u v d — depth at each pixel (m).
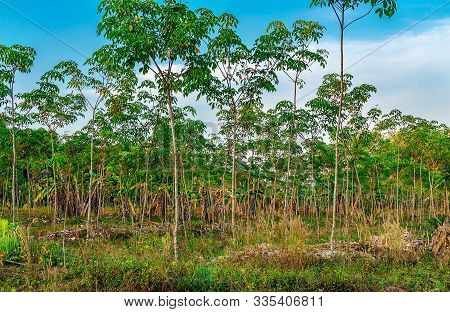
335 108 14.77
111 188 20.02
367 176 22.48
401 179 21.25
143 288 7.60
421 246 11.54
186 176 20.44
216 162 20.23
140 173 18.67
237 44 13.70
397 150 19.39
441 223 12.96
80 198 20.52
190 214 19.42
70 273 8.56
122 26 9.78
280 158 20.47
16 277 8.41
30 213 20.22
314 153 21.02
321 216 22.23
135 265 8.50
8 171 20.36
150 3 9.82
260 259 9.81
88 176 20.55
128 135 16.30
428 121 19.31
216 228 16.80
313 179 20.91
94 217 19.70
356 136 18.98
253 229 13.95
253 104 14.91
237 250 11.38
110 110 14.69
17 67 15.41
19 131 18.61
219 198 19.47
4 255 9.65
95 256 10.17
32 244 10.76
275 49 14.22
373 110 17.48
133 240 13.18
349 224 18.16
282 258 9.69
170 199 19.58
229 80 14.12
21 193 22.66
